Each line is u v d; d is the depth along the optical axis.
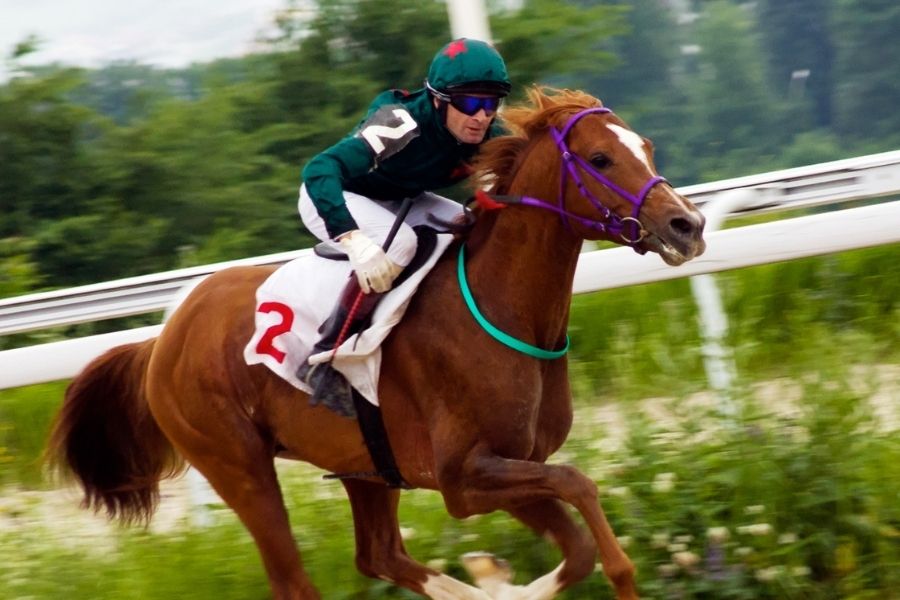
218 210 17.36
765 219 12.20
